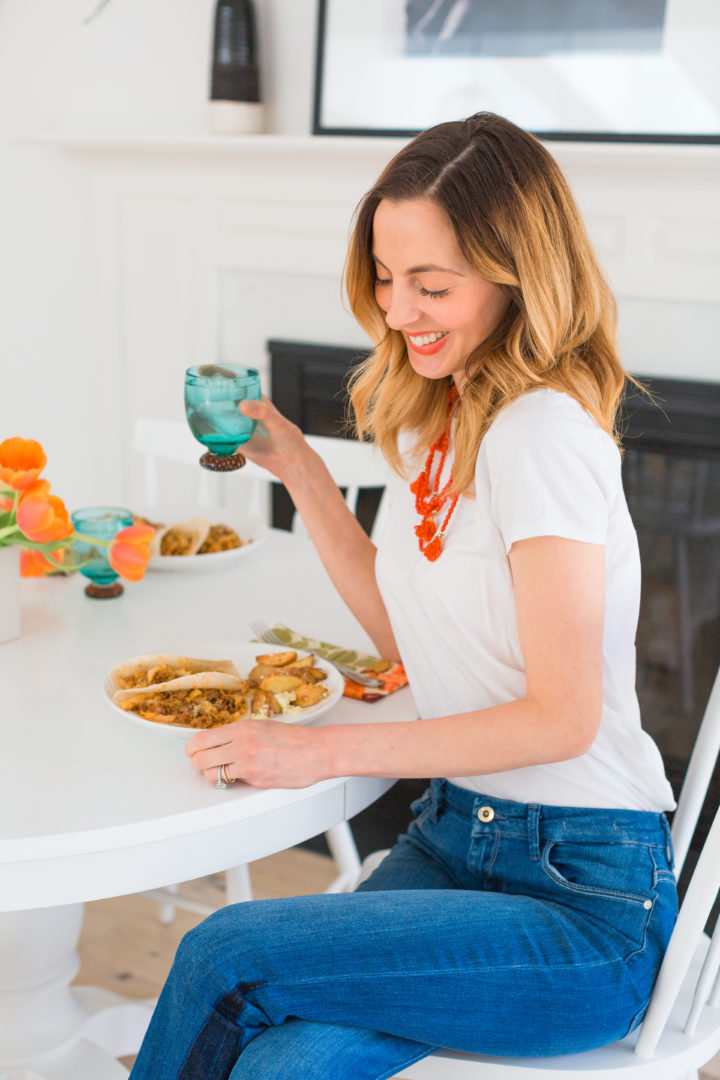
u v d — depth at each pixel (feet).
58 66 9.18
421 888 3.81
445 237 3.38
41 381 9.99
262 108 8.16
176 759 3.40
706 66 6.68
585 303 3.54
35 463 4.01
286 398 8.64
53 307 9.71
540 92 7.18
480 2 7.24
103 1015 5.25
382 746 3.38
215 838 3.18
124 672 3.82
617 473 3.48
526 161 3.41
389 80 7.64
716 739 4.25
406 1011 3.13
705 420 7.06
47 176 9.37
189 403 3.96
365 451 6.14
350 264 3.80
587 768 3.58
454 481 3.58
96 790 3.19
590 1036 3.31
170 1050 3.11
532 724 3.33
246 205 8.41
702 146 6.62
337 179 7.92
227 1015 3.05
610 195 7.00
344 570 4.36
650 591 7.51
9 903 3.00
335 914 3.23
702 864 3.25
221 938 3.14
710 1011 3.73
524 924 3.33
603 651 3.50
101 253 9.27
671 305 7.07
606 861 3.50
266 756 3.24
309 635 4.44
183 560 4.99
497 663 3.60
